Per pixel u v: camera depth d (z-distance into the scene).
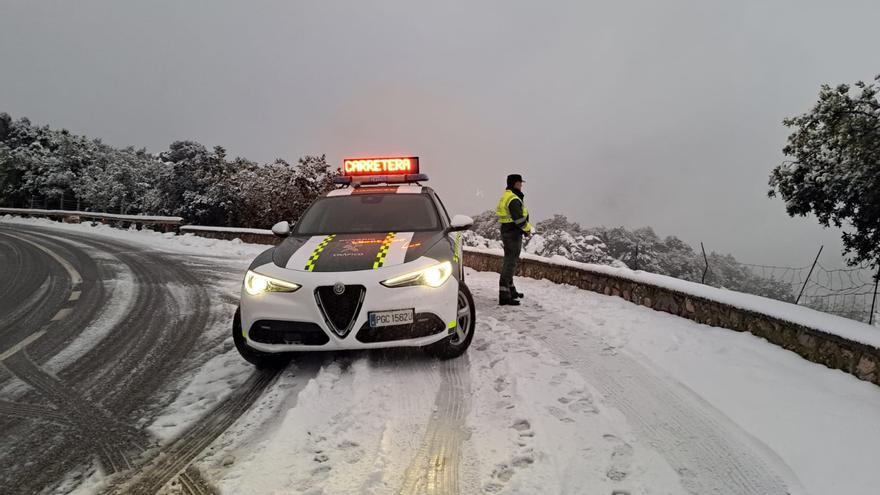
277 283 3.55
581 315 5.46
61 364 4.28
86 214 22.64
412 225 4.47
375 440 2.63
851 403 3.00
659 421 2.84
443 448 2.55
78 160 33.38
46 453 2.69
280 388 3.46
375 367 3.73
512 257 6.08
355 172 5.47
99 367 4.17
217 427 2.93
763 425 2.76
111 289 7.91
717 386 3.34
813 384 3.32
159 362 4.26
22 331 5.48
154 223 20.39
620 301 6.27
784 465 2.37
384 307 3.43
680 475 2.30
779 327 4.09
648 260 31.06
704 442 2.60
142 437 2.84
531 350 4.12
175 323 5.65
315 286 3.43
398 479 2.28
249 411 3.13
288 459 2.45
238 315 3.83
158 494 2.25
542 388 3.27
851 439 2.58
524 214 5.94
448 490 2.18
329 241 4.08
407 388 3.32
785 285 6.09
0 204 34.16
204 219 20.09
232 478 2.31
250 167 19.98
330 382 3.41
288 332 3.47
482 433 2.69
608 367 3.73
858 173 6.56
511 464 2.38
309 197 17.27
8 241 15.79
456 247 4.31
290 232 4.61
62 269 10.16
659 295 5.67
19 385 3.77
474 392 3.24
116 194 27.14
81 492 2.29
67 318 6.03
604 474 2.28
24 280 8.99
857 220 7.29
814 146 7.16
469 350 4.13
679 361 3.85
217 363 4.16
